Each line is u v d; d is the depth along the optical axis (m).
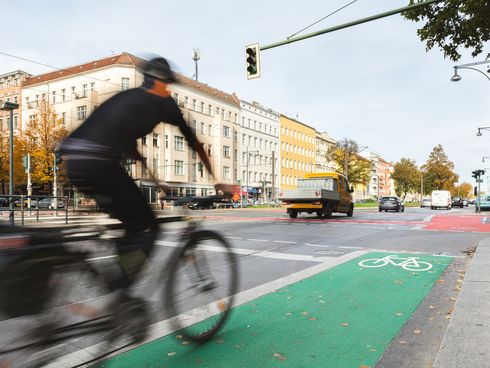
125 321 2.96
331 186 23.72
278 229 14.74
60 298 2.58
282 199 22.06
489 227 16.55
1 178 39.22
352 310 4.67
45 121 35.72
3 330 2.33
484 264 7.11
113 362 3.12
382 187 150.88
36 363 2.47
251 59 15.17
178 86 3.40
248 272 6.88
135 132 3.00
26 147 37.03
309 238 11.95
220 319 3.76
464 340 3.47
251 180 73.00
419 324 4.21
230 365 3.15
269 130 79.81
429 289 5.70
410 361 3.31
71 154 2.76
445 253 9.12
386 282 6.12
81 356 3.01
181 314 3.46
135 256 3.06
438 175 90.00
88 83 50.97
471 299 4.76
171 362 3.15
